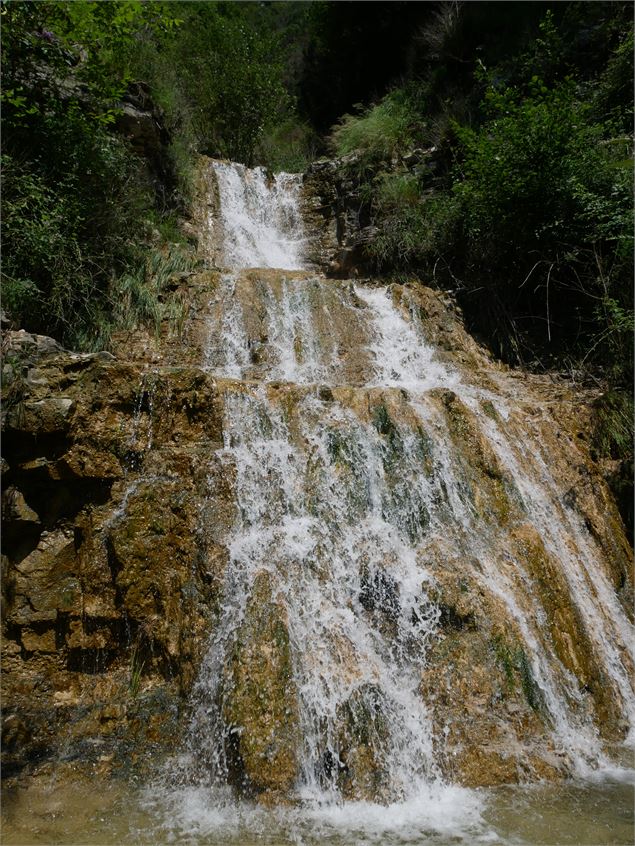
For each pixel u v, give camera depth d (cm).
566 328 825
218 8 2186
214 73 1462
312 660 393
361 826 323
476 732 387
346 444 519
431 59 1399
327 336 745
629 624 517
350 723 372
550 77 1073
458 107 1114
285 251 1127
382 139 1146
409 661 418
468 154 878
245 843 306
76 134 732
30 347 512
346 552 459
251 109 1487
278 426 525
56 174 709
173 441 493
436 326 810
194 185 1070
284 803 338
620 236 707
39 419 450
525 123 808
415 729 383
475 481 541
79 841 304
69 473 454
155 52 1249
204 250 994
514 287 862
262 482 482
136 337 685
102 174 742
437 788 359
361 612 434
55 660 422
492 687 407
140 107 933
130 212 803
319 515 479
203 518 454
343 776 355
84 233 721
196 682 396
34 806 331
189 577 436
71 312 660
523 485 561
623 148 820
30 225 614
